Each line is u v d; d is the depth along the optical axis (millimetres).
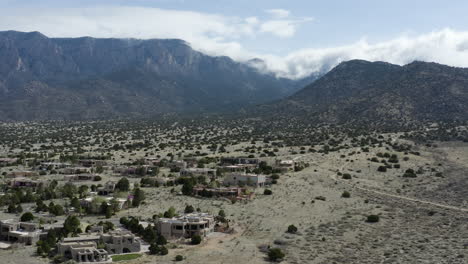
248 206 184375
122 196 196000
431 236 148750
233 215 173375
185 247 140250
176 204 188875
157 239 142375
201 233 149500
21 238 142125
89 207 180500
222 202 190875
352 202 190625
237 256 131750
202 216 160125
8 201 192375
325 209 179750
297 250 136750
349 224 161625
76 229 149000
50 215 173875
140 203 191250
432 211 178375
